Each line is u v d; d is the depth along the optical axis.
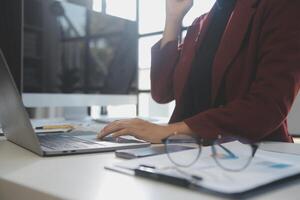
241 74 0.92
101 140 0.80
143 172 0.42
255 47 0.87
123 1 3.95
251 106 0.73
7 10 1.30
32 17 1.52
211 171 0.41
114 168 0.47
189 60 1.12
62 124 1.30
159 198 0.34
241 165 0.44
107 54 1.87
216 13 1.10
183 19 1.24
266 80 0.75
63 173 0.46
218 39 1.06
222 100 0.97
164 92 1.26
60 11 1.64
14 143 0.79
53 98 1.60
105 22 1.86
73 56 1.70
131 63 1.99
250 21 0.91
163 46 1.24
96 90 1.81
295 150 0.68
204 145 0.57
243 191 0.34
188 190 0.37
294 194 0.36
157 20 4.02
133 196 0.35
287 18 0.78
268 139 0.86
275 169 0.43
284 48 0.76
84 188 0.38
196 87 1.08
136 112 2.54
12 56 1.33
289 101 0.75
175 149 0.55
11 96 0.63
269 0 0.83
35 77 1.53
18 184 0.41
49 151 0.61
